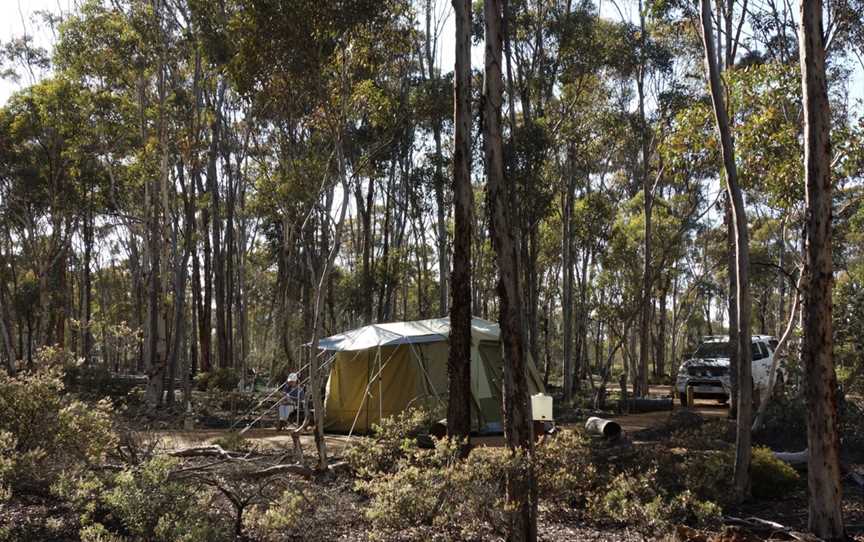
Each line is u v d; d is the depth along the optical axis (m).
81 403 8.70
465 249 10.63
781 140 11.71
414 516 6.11
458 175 10.56
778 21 14.89
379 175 22.64
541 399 7.97
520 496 6.17
